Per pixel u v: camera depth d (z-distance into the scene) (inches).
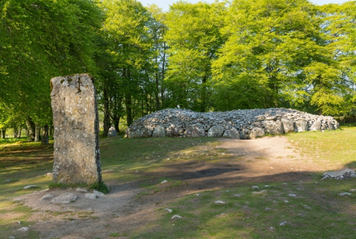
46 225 162.4
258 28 1114.7
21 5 457.1
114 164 448.8
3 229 153.6
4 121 1032.2
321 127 674.2
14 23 458.9
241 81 1028.5
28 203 206.8
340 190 214.2
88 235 146.9
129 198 231.6
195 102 1234.0
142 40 1273.4
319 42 1243.8
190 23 1165.1
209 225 148.3
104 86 1137.4
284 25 1145.4
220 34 1264.8
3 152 747.4
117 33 1114.7
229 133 656.4
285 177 290.7
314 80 1192.8
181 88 1196.5
